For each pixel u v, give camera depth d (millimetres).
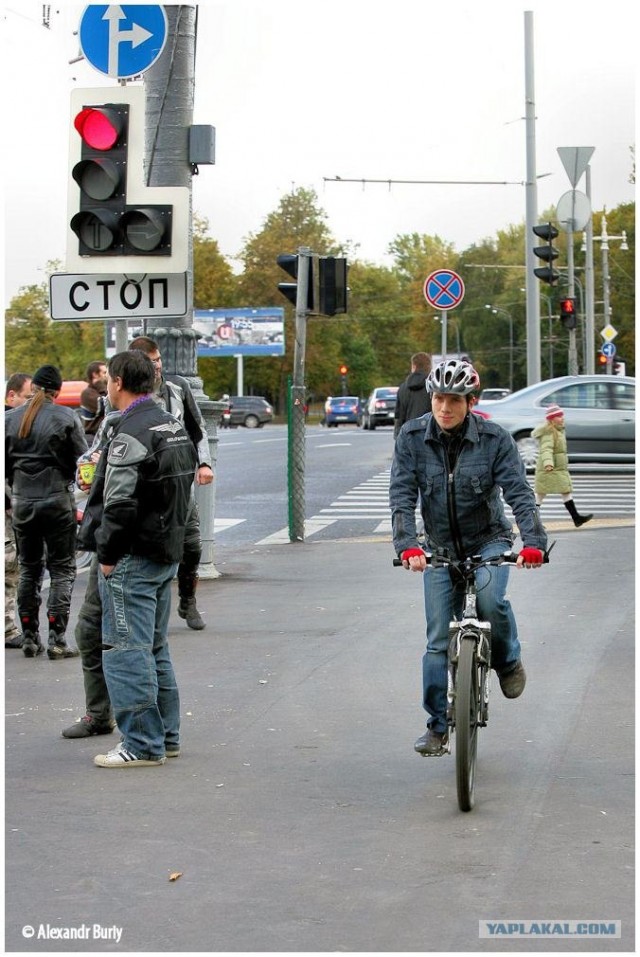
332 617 12773
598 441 29609
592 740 8141
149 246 11906
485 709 7180
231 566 16781
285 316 120625
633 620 12352
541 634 11695
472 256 143375
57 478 11188
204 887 5648
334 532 21047
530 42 36812
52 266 108062
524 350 135875
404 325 146250
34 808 6879
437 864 5895
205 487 15641
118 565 7801
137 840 6316
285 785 7281
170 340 15586
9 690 9984
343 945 4980
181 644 11500
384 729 8523
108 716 8594
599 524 21031
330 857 6020
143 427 7781
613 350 66000
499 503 7422
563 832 6340
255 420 93688
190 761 7836
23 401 12555
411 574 15680
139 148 11930
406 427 7266
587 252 57906
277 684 9867
